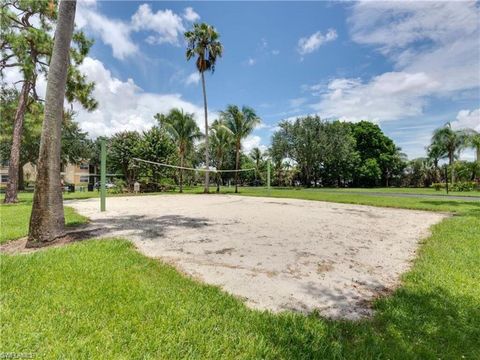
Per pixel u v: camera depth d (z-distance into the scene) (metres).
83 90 14.39
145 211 9.66
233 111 24.34
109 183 31.50
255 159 46.31
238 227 6.69
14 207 10.61
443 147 24.45
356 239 5.63
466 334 2.29
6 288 2.87
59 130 5.08
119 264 3.70
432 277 3.49
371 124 44.78
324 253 4.61
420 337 2.25
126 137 25.20
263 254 4.48
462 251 4.71
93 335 2.15
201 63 21.83
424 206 11.76
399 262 4.23
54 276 3.21
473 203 13.12
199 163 41.00
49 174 4.91
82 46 14.30
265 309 2.69
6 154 27.94
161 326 2.30
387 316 2.56
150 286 3.04
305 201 14.49
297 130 36.72
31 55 12.98
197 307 2.63
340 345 2.11
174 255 4.36
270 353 2.00
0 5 11.92
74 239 5.16
